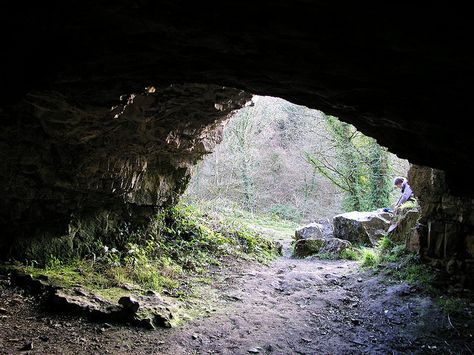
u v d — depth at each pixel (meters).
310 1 2.77
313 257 12.77
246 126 21.36
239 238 13.21
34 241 8.31
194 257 10.85
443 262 8.30
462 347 6.17
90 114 6.25
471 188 5.35
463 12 2.56
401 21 2.78
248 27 3.18
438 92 3.66
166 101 7.04
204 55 3.80
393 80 3.62
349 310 8.00
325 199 24.17
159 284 8.70
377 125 4.91
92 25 3.32
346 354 6.23
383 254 10.16
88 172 8.20
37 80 4.01
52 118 6.41
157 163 10.00
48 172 7.68
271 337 6.74
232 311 7.79
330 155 20.31
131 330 6.42
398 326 7.08
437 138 4.58
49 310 6.70
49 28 3.33
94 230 9.47
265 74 4.07
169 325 6.74
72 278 7.87
